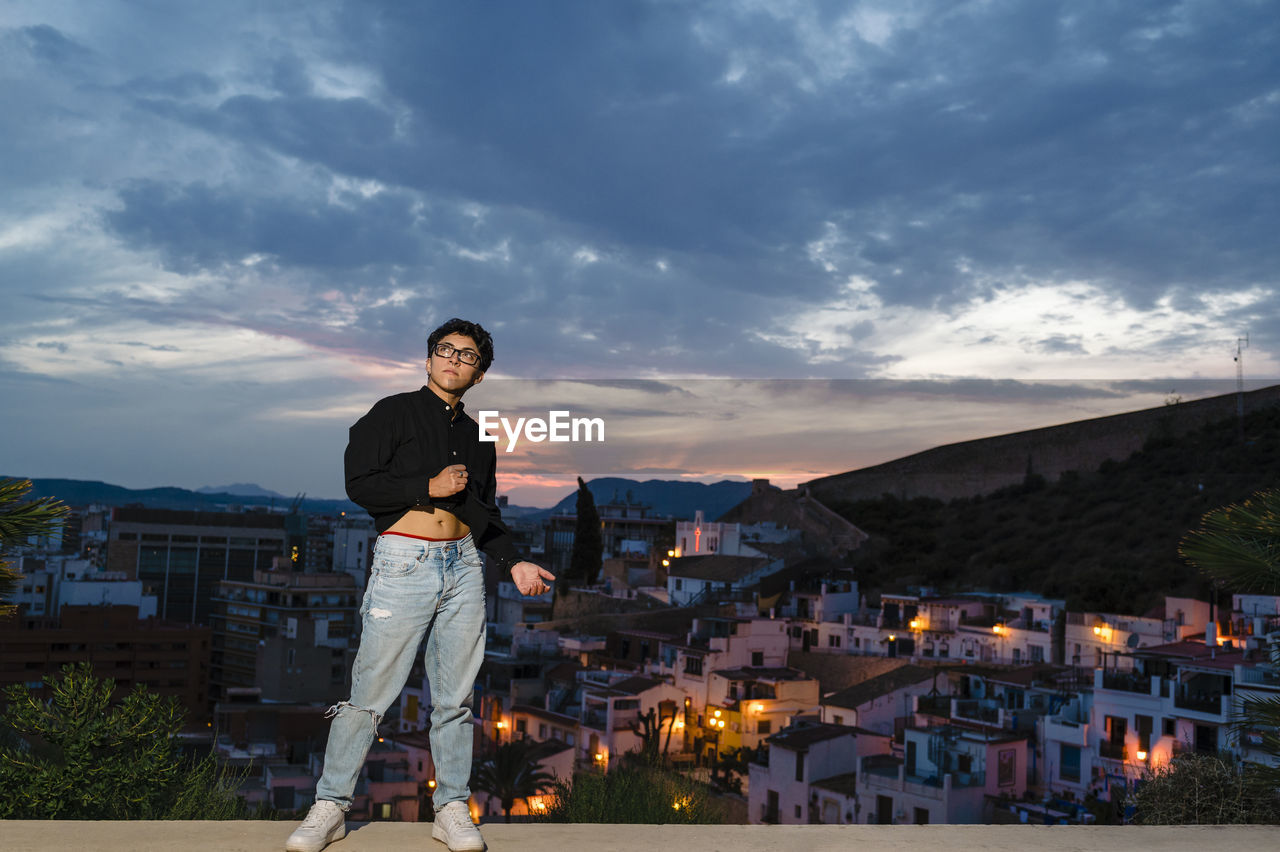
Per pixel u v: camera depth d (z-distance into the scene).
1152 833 3.16
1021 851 2.88
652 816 6.60
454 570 2.69
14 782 5.01
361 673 2.64
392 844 2.64
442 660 2.72
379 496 2.54
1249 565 4.45
